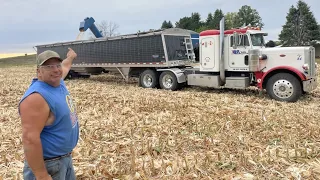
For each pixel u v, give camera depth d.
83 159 4.69
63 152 2.60
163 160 4.48
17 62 47.50
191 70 12.43
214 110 8.05
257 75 10.39
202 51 11.57
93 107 8.85
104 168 4.21
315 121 6.76
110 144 5.38
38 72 2.43
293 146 5.12
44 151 2.48
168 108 8.48
